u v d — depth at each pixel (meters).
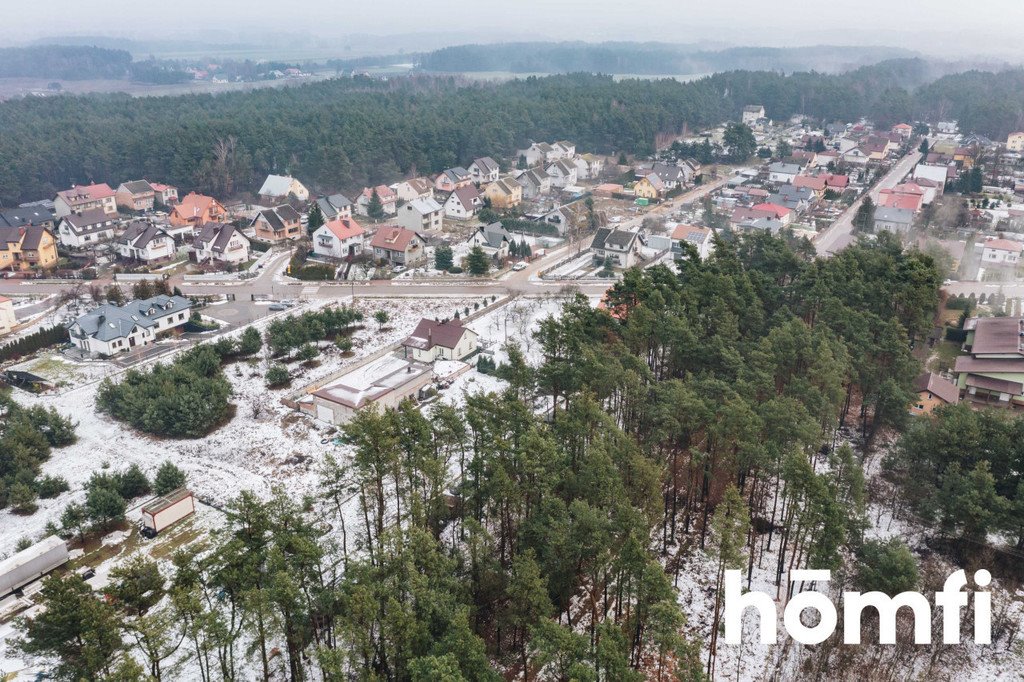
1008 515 48.12
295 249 131.75
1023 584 49.84
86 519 53.62
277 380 77.62
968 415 55.00
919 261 79.38
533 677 40.91
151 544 53.72
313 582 40.56
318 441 67.56
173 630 42.56
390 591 36.78
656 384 59.53
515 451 47.19
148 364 82.94
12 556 50.72
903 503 56.72
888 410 60.78
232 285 113.50
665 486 55.28
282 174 176.62
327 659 34.16
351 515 55.12
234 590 37.84
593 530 40.19
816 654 44.34
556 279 116.75
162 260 124.94
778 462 49.44
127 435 69.12
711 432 50.84
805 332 64.25
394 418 48.50
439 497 47.66
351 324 95.62
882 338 65.31
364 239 130.88
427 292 110.25
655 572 37.00
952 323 90.62
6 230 120.12
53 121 189.12
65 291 107.06
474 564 43.16
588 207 153.38
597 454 45.09
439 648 34.47
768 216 139.12
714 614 45.50
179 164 163.62
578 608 46.03
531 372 62.19
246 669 41.28
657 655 43.03
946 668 44.00
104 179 171.12
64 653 34.44
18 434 63.03
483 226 131.38
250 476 62.34
